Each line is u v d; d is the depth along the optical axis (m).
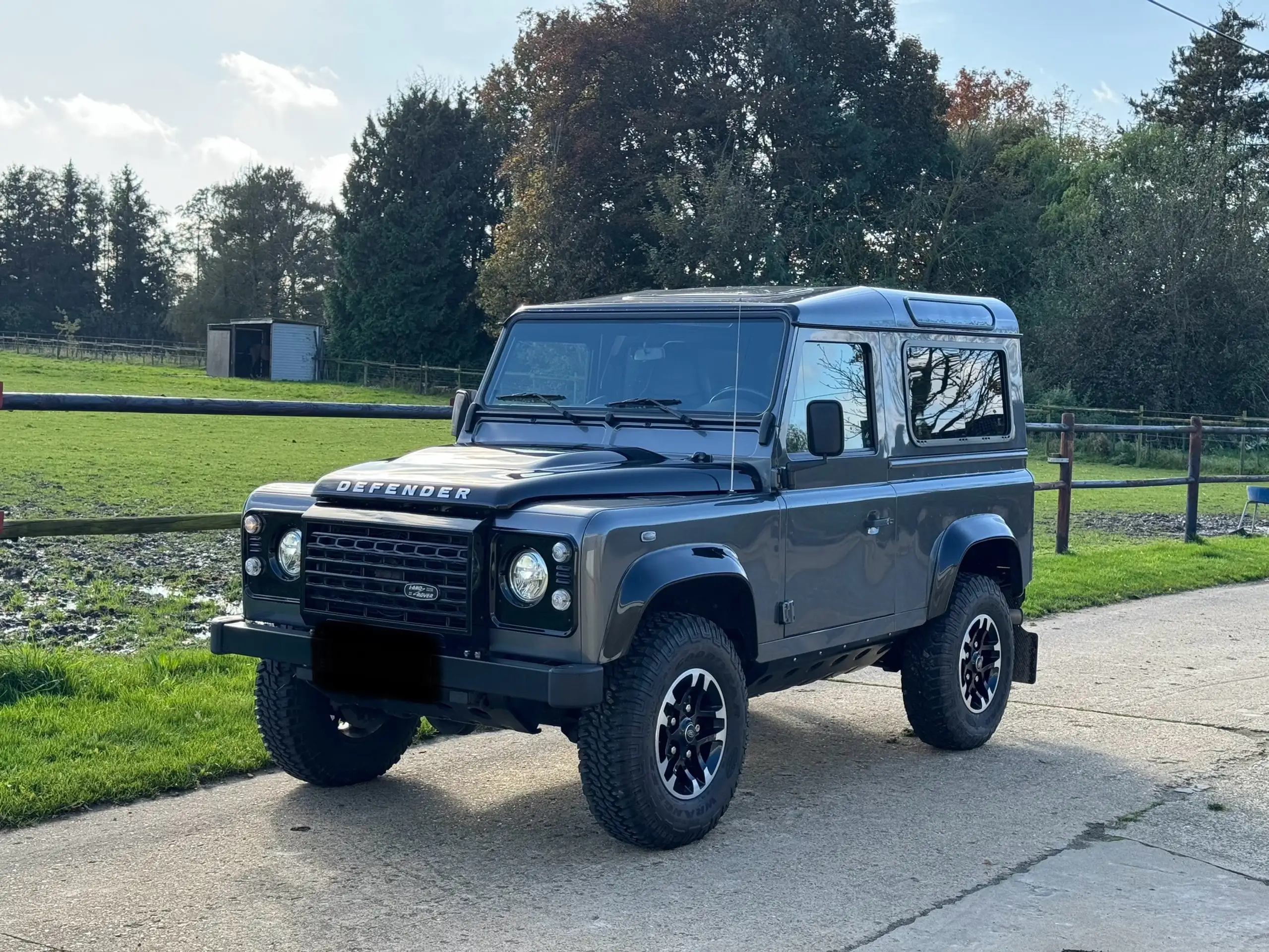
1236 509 23.39
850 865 5.14
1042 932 4.49
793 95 42.69
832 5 44.59
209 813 5.64
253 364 59.41
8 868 4.93
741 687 5.45
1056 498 24.75
